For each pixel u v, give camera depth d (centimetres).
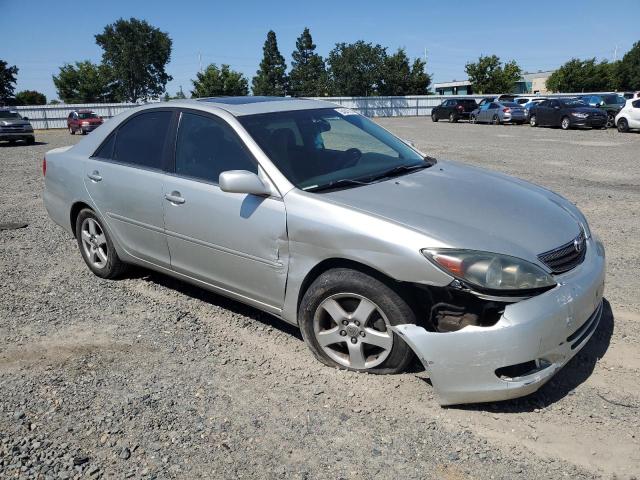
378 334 320
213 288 407
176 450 276
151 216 427
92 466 265
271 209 347
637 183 996
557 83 6969
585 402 307
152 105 457
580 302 299
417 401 310
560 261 306
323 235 321
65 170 514
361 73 6003
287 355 368
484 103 3616
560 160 1374
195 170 399
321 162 377
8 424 299
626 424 288
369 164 395
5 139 2323
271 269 354
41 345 389
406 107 5075
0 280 521
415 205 327
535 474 255
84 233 518
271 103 430
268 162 360
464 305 286
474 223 312
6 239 669
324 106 454
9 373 353
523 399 311
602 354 356
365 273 315
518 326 276
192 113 416
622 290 461
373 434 285
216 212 375
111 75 7500
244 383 335
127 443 281
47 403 317
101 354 375
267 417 301
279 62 7519
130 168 446
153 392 327
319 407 309
